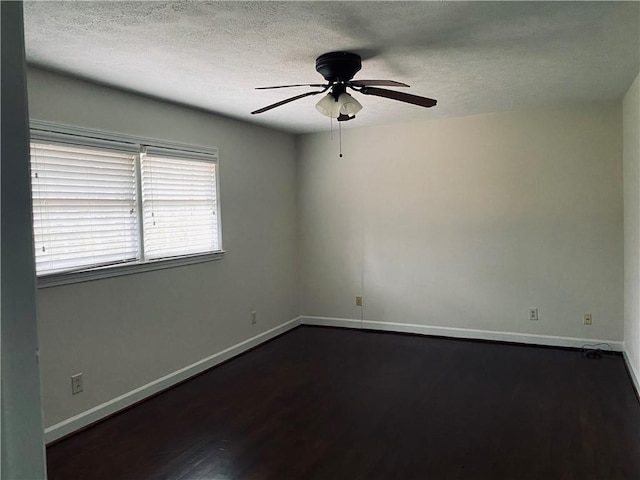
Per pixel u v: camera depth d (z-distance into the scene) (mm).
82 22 2236
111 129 3373
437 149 5062
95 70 2959
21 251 411
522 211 4746
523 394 3582
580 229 4543
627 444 2805
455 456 2719
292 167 5727
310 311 5820
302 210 5789
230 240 4613
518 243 4785
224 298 4535
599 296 4516
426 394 3635
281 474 2578
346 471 2592
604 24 2426
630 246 3967
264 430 3100
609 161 4398
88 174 3225
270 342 5180
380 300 5477
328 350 4840
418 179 5180
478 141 4875
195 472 2615
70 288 3072
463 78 3402
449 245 5090
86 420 3168
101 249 3328
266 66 2979
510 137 4738
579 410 3281
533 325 4785
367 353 4703
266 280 5199
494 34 2531
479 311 5004
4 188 395
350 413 3330
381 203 5383
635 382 3629
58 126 3000
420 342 5027
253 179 4977
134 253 3592
